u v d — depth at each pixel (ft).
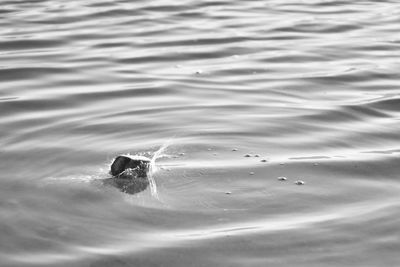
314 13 54.08
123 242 21.03
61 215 22.75
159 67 40.70
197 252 20.38
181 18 52.70
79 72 39.45
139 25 50.52
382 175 25.63
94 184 24.91
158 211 23.00
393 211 22.74
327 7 56.18
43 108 33.42
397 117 32.14
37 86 36.94
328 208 23.11
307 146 28.37
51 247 20.79
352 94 35.70
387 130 30.32
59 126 30.76
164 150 27.84
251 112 32.55
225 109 33.01
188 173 25.63
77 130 30.19
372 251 20.34
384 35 47.65
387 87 36.83
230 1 58.65
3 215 22.72
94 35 47.73
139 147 28.14
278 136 29.43
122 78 38.45
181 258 20.11
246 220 22.36
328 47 44.83
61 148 28.12
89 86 36.99
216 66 40.86
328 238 21.08
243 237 21.17
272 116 31.89
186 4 57.11
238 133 29.68
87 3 57.62
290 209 23.06
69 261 19.97
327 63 41.42
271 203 23.48
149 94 35.55
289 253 20.31
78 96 35.19
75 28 49.44
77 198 23.91
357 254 20.20
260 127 30.40
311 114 32.22
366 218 22.29
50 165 26.55
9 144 28.66
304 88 36.70
